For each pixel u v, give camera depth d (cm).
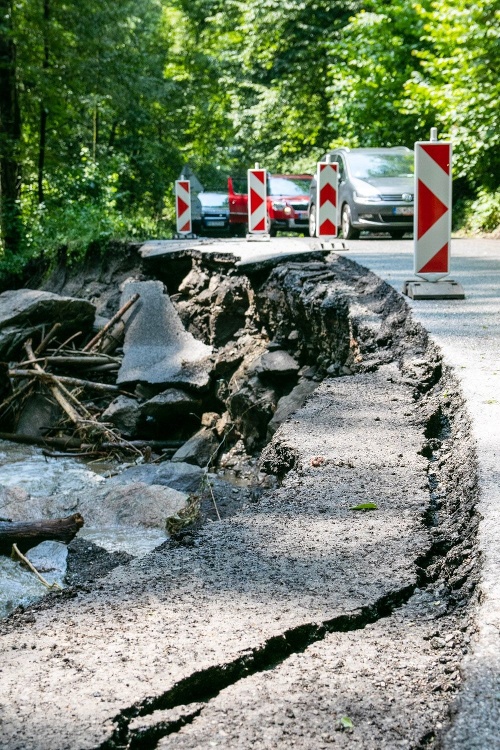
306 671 275
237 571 354
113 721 242
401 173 1948
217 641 289
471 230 2256
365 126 2756
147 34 4444
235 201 3266
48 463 1243
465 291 1027
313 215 2223
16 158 2580
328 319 1108
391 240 1872
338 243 1600
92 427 1346
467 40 1988
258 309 1437
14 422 1431
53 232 2289
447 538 395
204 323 1591
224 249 1609
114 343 1606
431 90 2147
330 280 1232
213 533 403
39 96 2688
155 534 756
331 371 1089
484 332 796
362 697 258
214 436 1330
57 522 674
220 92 4709
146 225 2473
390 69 2678
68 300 1616
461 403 580
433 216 994
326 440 553
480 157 2114
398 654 287
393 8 2681
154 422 1401
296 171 3959
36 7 2583
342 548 377
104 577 354
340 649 291
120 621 307
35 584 600
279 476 544
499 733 231
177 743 238
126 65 2994
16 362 1551
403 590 335
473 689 251
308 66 3512
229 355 1445
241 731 242
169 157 4619
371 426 585
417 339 821
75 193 2647
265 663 286
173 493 824
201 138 5150
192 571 355
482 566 339
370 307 1030
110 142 4122
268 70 3991
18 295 1625
